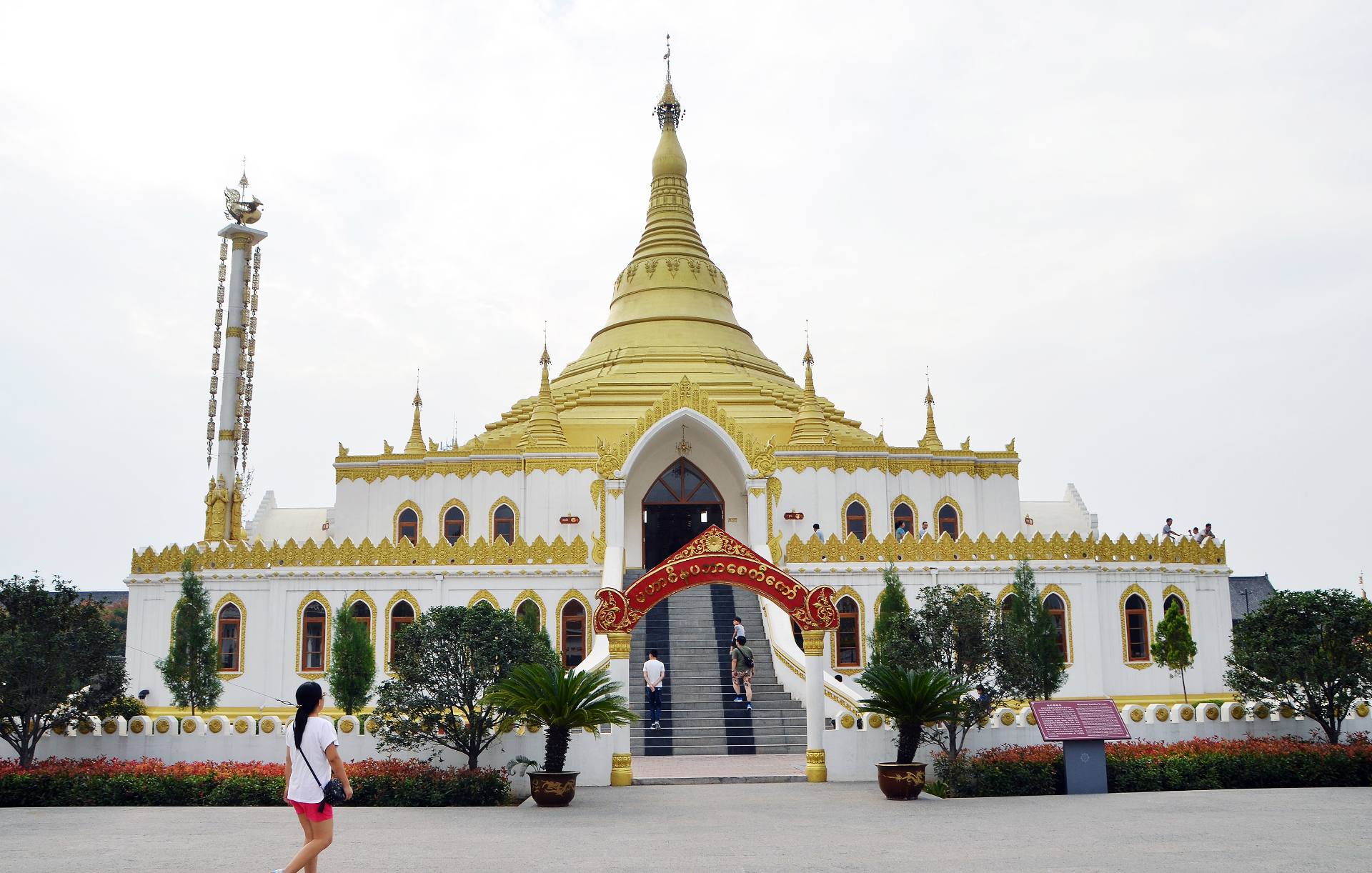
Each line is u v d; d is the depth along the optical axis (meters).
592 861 16.30
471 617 25.72
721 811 21.78
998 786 24.17
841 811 21.62
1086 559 41.62
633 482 48.28
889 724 27.22
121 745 26.88
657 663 32.44
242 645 41.12
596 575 41.50
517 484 48.38
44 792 23.69
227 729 27.03
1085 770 24.42
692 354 55.50
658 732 32.16
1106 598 42.22
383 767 24.33
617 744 26.36
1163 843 17.52
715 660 36.97
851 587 41.00
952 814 21.08
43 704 25.56
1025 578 37.56
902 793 23.28
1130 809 21.59
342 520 49.41
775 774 27.19
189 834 19.00
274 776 23.80
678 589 27.28
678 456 48.28
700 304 58.38
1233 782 25.38
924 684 23.62
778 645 36.25
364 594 41.16
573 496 47.97
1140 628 42.47
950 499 50.38
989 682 33.03
